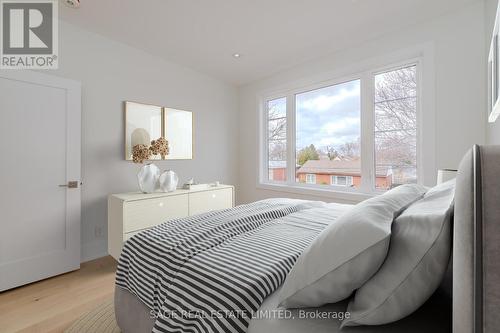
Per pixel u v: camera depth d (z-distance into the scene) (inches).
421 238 26.2
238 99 167.8
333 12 87.8
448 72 86.1
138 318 48.7
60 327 62.0
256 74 147.2
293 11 87.6
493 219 17.0
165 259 44.5
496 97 49.2
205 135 148.4
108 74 108.9
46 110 88.0
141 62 119.6
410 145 98.7
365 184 110.4
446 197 35.0
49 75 88.0
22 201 83.1
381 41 103.0
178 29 100.6
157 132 125.0
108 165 109.5
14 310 69.4
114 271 94.7
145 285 45.5
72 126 94.1
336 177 122.6
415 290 25.7
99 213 107.1
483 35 79.3
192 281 37.2
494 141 69.6
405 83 99.7
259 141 155.3
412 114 98.1
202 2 83.4
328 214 67.3
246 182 163.5
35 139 85.7
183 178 137.8
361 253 26.8
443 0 80.1
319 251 30.0
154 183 109.0
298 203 79.7
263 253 42.6
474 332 17.2
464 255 18.4
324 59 122.5
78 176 95.9
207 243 46.9
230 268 37.6
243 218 60.3
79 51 100.3
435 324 28.5
